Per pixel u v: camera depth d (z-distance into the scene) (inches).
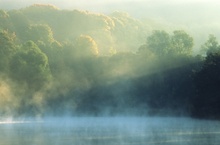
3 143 2319.1
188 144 2220.7
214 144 2218.3
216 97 5984.3
